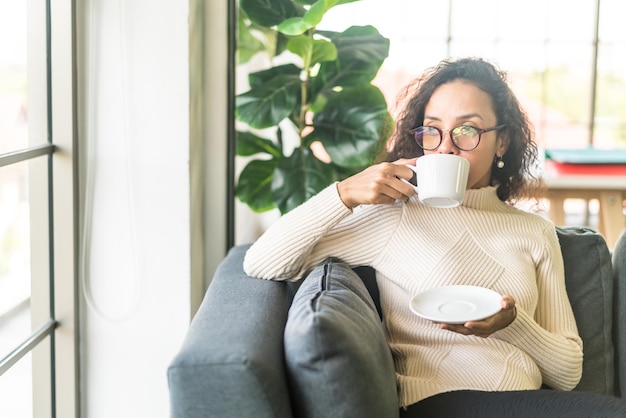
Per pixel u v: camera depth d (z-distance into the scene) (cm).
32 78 209
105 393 233
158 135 221
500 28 423
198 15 231
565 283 204
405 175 183
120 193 223
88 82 219
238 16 268
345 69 255
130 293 228
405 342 184
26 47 205
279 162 256
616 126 446
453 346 179
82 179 223
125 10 217
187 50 218
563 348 180
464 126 189
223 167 244
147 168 222
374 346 153
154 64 219
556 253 196
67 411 228
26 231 214
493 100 194
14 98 204
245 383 138
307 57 250
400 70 410
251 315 161
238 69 308
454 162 169
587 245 207
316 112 257
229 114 246
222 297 176
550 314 189
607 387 203
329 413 144
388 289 189
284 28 239
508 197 208
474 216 191
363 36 255
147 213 224
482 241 188
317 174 255
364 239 188
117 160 222
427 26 407
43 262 218
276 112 248
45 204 216
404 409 171
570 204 452
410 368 177
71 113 213
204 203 246
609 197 309
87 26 218
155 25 217
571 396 162
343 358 142
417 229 187
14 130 205
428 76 200
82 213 224
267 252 184
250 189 259
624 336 204
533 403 161
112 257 226
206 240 247
